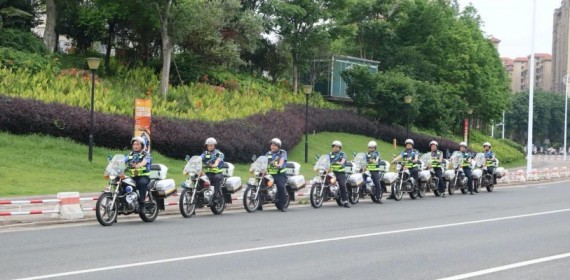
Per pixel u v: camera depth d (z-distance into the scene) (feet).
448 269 33.37
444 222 54.95
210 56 140.46
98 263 33.35
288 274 31.35
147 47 137.18
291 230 48.24
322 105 166.20
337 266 33.76
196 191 57.47
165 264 33.32
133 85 119.96
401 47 207.10
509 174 120.57
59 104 94.17
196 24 126.21
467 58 215.92
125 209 51.03
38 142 89.15
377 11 203.62
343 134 160.66
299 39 163.63
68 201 53.67
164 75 119.24
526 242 43.65
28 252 36.78
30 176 76.74
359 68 172.14
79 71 113.70
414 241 43.45
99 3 123.75
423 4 208.64
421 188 82.23
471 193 91.40
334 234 46.29
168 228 48.80
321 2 165.07
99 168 86.69
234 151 107.55
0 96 89.10
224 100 129.39
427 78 208.95
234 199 69.41
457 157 90.02
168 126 101.30
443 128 197.67
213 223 52.47
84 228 48.60
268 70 170.30
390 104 171.32
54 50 128.57
